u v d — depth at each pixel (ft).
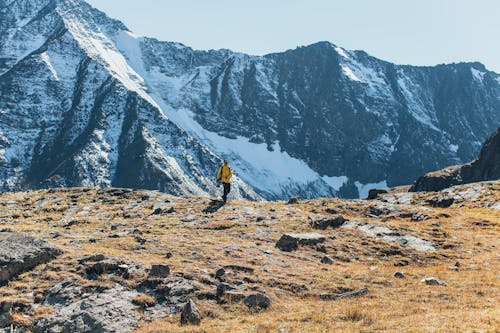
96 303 58.90
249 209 137.69
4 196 181.06
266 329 54.54
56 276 66.44
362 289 72.02
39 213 147.64
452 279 80.79
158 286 65.77
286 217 126.31
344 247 99.71
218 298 65.57
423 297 69.26
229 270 75.97
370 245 102.73
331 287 73.61
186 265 75.51
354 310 60.03
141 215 133.90
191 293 65.31
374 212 148.56
